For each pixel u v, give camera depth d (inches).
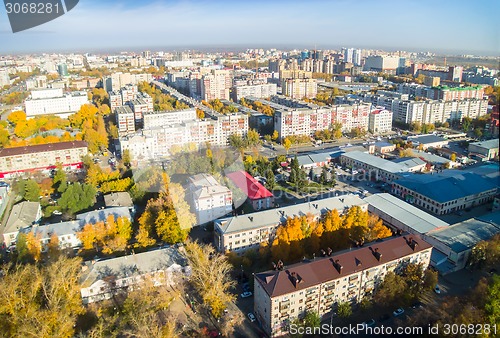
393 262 4628.4
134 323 3887.8
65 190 7386.8
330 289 4296.3
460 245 5388.8
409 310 4475.9
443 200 6924.2
